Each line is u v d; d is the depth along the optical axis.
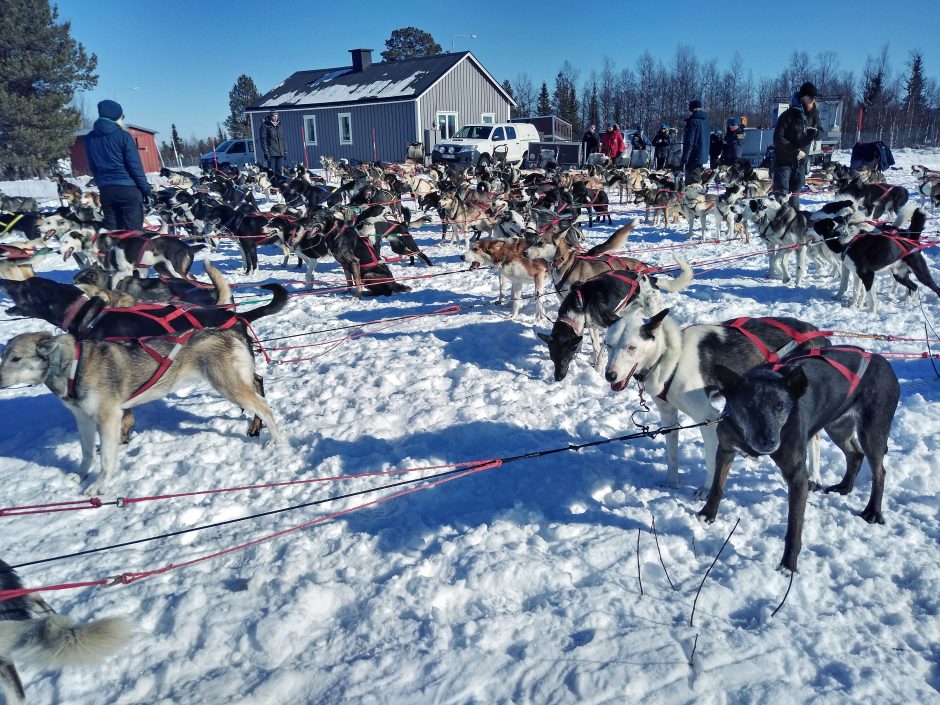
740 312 6.50
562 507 3.30
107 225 8.78
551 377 5.14
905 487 3.30
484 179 16.89
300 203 16.06
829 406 2.79
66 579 2.95
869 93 46.94
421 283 8.70
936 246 8.79
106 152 8.20
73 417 4.77
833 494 3.24
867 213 11.31
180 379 3.91
